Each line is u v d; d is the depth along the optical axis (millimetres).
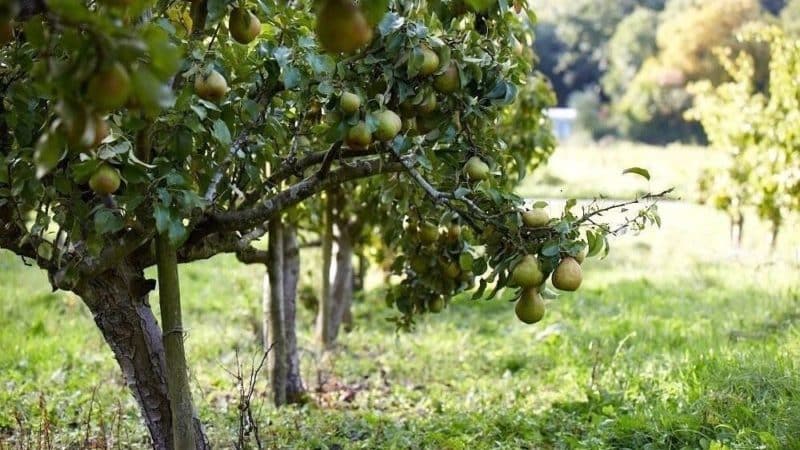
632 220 3439
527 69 4422
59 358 7043
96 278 3711
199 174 3535
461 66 3479
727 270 11328
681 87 36656
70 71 1923
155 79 1938
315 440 4715
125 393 5789
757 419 4418
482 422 4996
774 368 5051
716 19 35281
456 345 7926
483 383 6453
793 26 33000
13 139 3352
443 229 4566
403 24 3295
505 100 3631
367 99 3438
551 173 25547
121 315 3775
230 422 5152
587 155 30672
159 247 3379
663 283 10695
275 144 4234
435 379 6750
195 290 10406
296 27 3551
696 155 27828
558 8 47719
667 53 37125
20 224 3541
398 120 3396
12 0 1869
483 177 3686
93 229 3178
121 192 3262
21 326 8109
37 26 2088
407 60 3301
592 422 4941
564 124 42469
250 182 3969
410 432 4805
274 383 5770
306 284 8922
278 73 3539
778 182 10938
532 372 6719
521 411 5293
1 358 6867
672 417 4559
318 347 7559
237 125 3719
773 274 10336
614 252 14188
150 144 3148
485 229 3547
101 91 1896
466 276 4805
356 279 10578
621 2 46719
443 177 3840
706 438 4305
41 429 4707
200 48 3215
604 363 6406
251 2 3234
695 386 5152
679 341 7090
